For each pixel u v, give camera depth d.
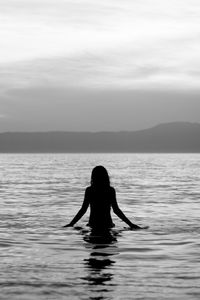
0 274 6.86
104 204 11.38
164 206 17.73
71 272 7.00
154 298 5.69
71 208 16.75
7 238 10.19
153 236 10.46
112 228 11.45
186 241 9.88
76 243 9.59
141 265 7.56
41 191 25.64
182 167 75.44
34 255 8.38
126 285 6.28
